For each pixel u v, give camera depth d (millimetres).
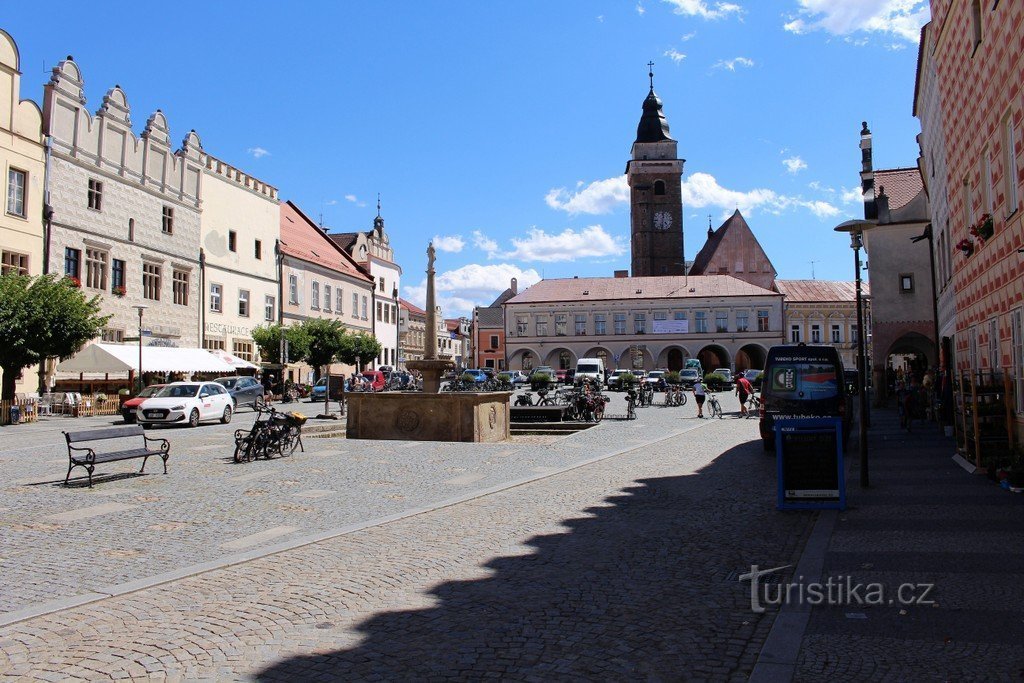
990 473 12805
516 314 91188
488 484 13508
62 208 35156
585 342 89875
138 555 8469
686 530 9672
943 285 25547
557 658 5410
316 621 6219
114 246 38438
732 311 88188
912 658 5238
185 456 17656
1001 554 7918
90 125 37062
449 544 8945
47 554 8500
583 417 28953
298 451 18641
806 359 18594
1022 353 13469
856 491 12188
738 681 4988
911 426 24391
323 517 10617
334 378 36312
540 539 9195
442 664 5309
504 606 6617
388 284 76438
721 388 60188
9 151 32375
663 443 20750
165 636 5863
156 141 41750
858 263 13578
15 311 27734
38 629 6027
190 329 44688
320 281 60906
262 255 52750
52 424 28922
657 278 92875
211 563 8039
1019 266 13492
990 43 14797
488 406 22281
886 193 35219
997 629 5746
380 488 13109
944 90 20078
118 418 32094
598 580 7418
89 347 34594
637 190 110812
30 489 12891
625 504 11523
